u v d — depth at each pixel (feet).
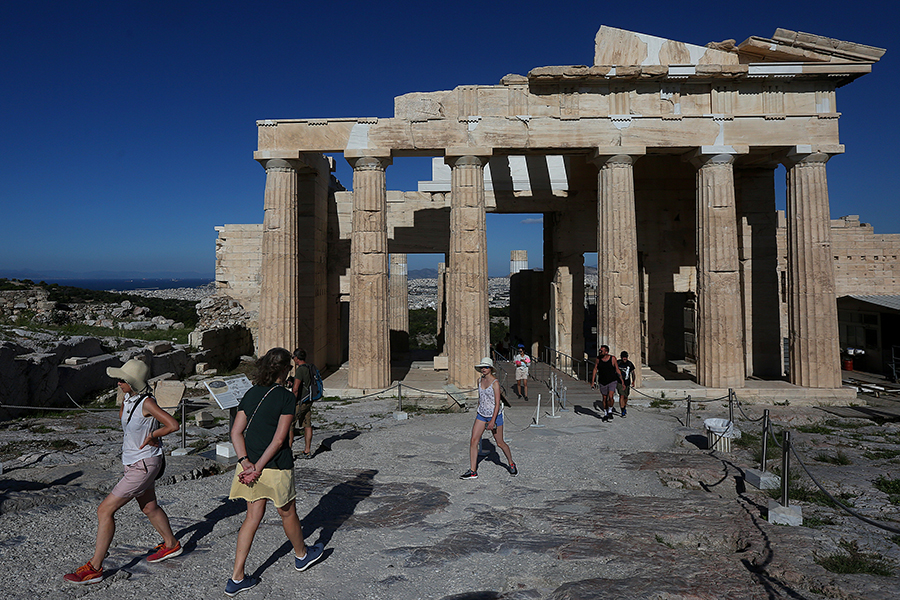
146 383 18.47
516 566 19.52
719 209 65.21
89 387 58.13
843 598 17.03
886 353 89.35
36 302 91.30
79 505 24.18
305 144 66.44
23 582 16.93
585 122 65.72
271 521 23.77
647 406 58.95
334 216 92.73
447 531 22.84
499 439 32.01
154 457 18.19
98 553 17.24
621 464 34.86
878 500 27.99
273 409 17.74
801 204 65.98
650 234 87.35
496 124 65.72
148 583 17.46
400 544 21.52
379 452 37.58
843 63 63.62
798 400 63.10
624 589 17.37
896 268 101.40
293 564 19.38
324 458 35.60
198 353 77.36
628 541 21.68
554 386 57.77
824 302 64.59
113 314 97.91
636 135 65.51
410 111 66.28
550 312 93.97
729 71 63.57
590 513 25.13
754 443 41.68
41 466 30.01
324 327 88.53
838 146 64.90
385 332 66.80
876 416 54.85
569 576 18.80
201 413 47.67
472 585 18.15
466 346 64.44
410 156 70.03
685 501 27.48
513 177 87.30
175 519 23.18
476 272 64.90
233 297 100.37
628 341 64.44
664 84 65.87
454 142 65.72
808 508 26.50
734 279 64.90
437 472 32.65
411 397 64.28
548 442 41.14
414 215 92.73
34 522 21.74
